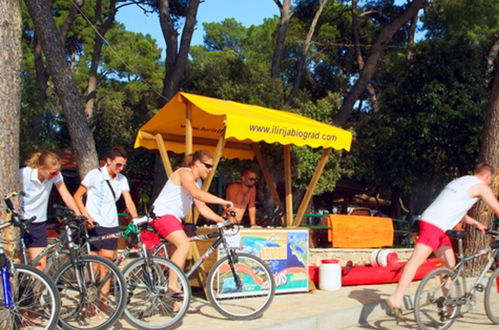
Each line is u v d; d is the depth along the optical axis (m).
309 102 15.41
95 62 19.91
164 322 5.79
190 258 7.36
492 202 6.15
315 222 18.23
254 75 14.80
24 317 5.03
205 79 14.93
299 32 22.92
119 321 6.08
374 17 23.83
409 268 6.16
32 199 6.00
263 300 6.96
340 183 21.70
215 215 6.49
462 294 6.38
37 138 17.09
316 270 8.63
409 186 18.34
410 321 6.96
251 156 9.98
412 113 17.84
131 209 6.66
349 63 25.08
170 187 6.16
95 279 5.57
